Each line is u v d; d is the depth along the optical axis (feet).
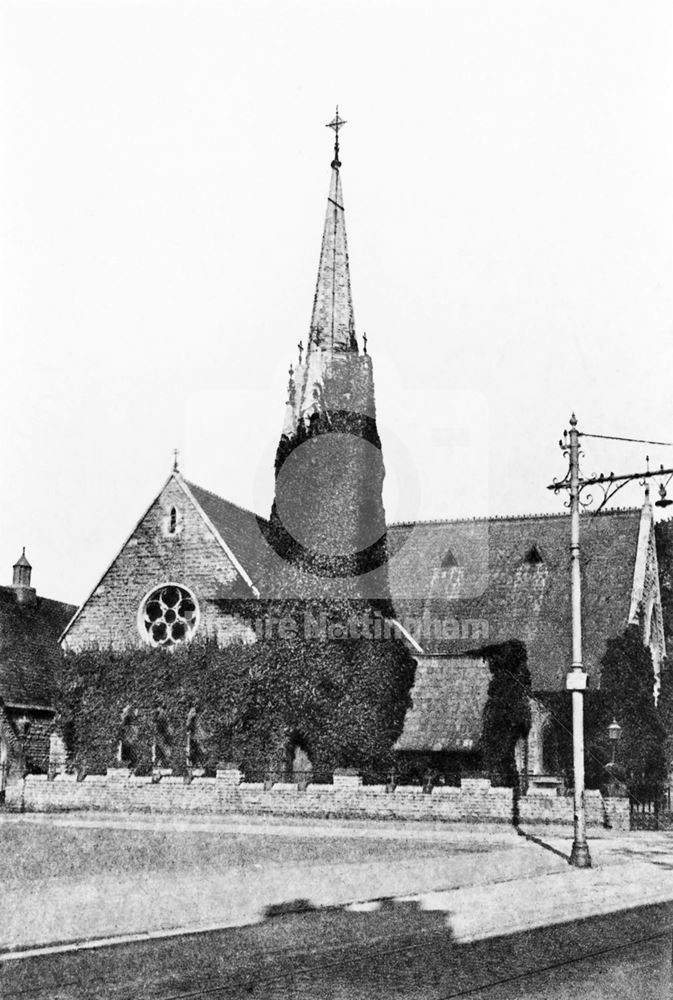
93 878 64.18
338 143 142.61
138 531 140.36
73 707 137.08
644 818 112.37
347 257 143.13
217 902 53.57
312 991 35.29
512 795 106.42
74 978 36.24
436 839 93.20
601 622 139.13
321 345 137.80
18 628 160.25
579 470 80.69
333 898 55.42
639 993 35.24
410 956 41.32
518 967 39.34
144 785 121.60
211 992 34.81
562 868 71.20
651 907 55.42
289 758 124.57
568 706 130.41
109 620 139.23
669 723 144.66
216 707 128.47
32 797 126.52
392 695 126.52
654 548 153.99
